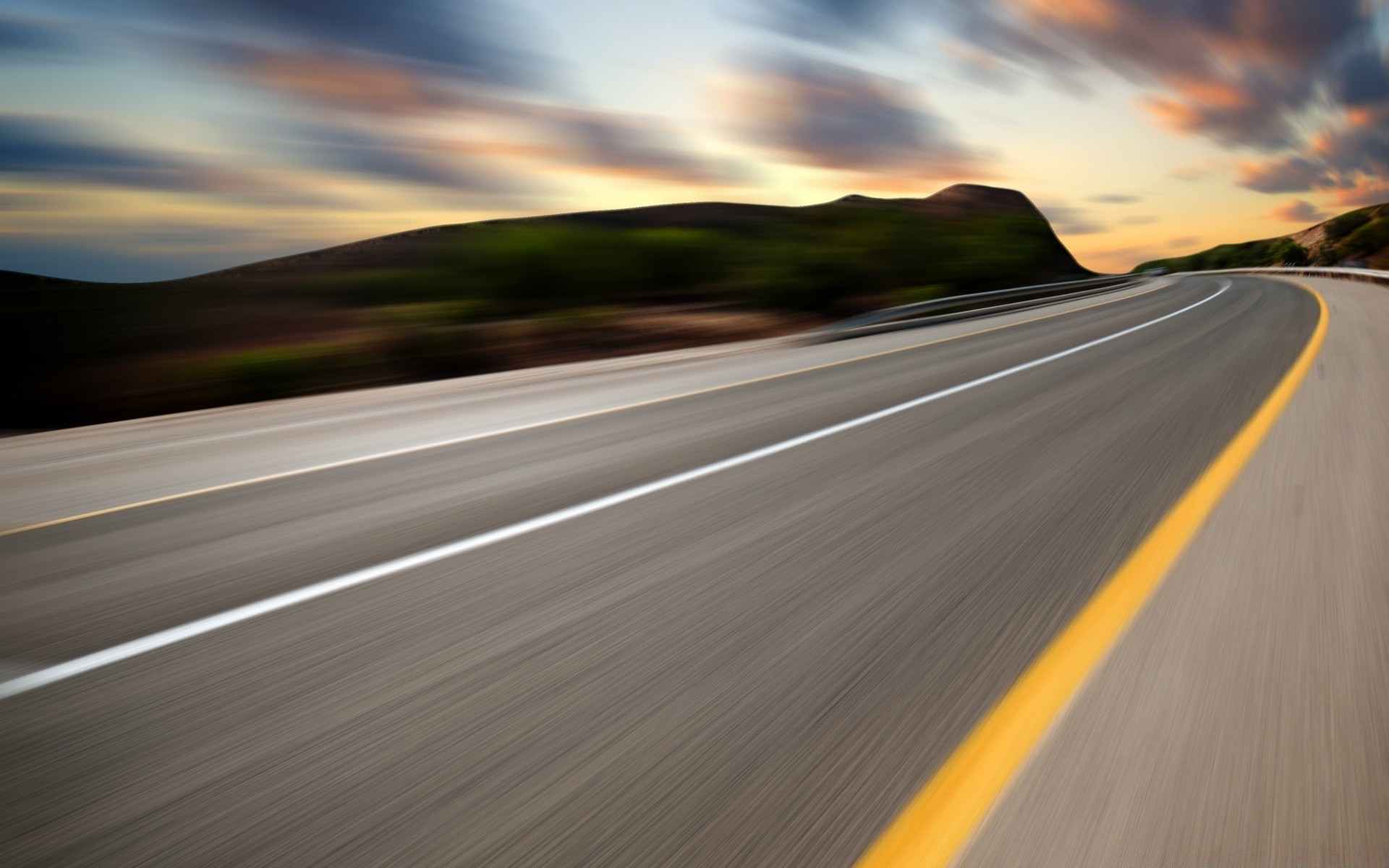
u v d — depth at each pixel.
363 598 2.90
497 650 2.40
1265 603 2.35
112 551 3.68
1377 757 1.57
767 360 11.30
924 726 1.81
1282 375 6.83
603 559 3.21
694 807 1.57
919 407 6.56
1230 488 3.62
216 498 4.63
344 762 1.81
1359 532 2.93
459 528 3.77
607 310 38.44
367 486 4.75
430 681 2.21
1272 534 2.97
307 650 2.46
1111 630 2.23
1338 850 1.33
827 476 4.42
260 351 24.14
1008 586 2.65
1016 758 1.65
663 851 1.45
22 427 23.47
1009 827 1.45
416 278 45.25
